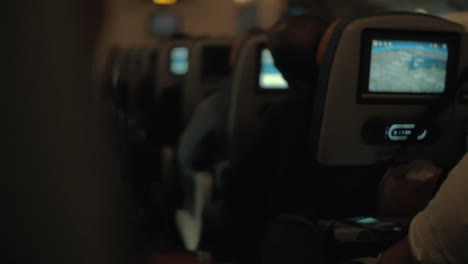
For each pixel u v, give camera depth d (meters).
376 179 1.60
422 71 1.55
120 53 7.11
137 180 4.05
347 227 1.51
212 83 3.49
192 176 2.97
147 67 5.12
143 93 5.10
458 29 1.56
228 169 2.52
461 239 0.89
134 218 0.39
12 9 0.33
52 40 0.34
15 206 0.33
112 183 0.37
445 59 1.56
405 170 1.58
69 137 0.35
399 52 1.51
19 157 0.33
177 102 3.97
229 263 2.23
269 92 2.46
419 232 0.94
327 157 1.53
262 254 1.62
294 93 1.77
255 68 2.42
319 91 1.52
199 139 2.78
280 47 1.73
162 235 3.47
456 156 1.65
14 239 0.33
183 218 3.24
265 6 10.17
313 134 1.54
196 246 2.94
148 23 14.23
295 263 1.51
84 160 0.35
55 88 0.34
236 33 12.36
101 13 0.36
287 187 1.72
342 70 1.48
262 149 1.75
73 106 0.35
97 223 0.35
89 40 0.36
